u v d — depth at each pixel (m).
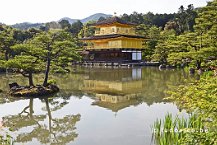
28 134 13.02
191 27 83.69
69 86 28.91
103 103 19.80
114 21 61.25
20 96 22.39
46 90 23.42
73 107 18.67
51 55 25.33
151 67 53.25
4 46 46.16
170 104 18.61
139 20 109.69
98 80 34.00
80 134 12.61
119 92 24.56
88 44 72.50
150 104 18.91
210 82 8.05
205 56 27.53
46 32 26.44
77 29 99.81
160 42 58.66
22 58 22.89
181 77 33.50
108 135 12.30
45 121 15.28
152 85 28.27
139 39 62.97
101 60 63.78
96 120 15.03
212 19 30.17
